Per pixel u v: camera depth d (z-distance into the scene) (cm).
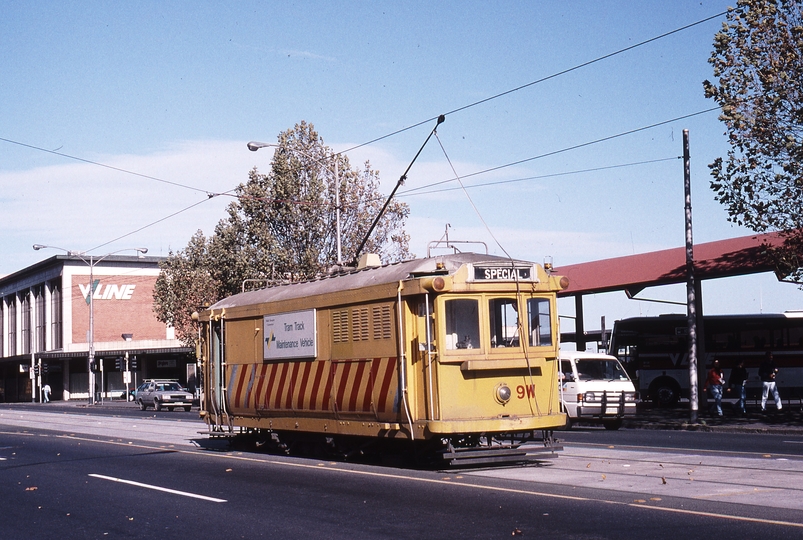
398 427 1426
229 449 2011
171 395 4944
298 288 1752
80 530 1035
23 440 2562
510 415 1402
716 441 1991
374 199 3806
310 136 3784
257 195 3772
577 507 1034
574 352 2653
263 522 1027
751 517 948
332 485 1305
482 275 1399
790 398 3453
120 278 8400
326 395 1598
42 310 8700
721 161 2345
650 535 866
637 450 1717
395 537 905
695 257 3088
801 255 2330
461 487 1229
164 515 1108
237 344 1920
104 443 2331
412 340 1407
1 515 1168
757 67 2284
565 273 3603
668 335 3644
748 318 3538
